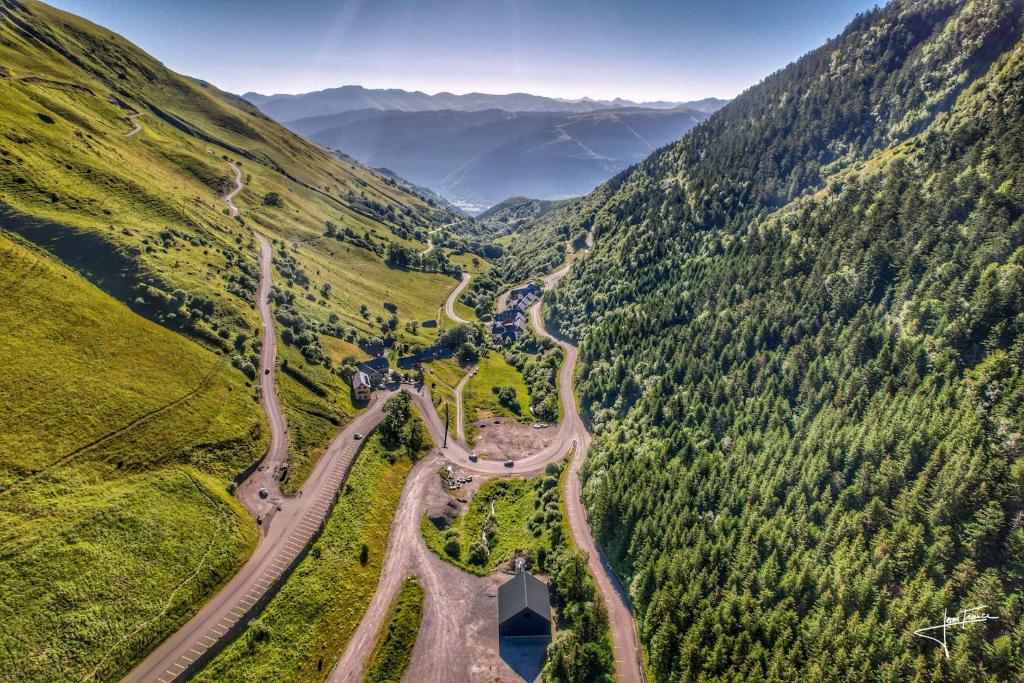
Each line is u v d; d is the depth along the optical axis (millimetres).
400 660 87125
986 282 107250
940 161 156500
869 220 154250
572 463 150625
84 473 94688
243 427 125125
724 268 190625
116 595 81062
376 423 150875
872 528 89125
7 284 117938
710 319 166750
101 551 84750
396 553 109375
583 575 101438
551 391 194375
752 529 100000
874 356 120062
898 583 81125
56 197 168000
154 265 160250
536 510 129500
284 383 147625
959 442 89688
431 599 99250
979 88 170125
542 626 92562
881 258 138750
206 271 178250
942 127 173250
